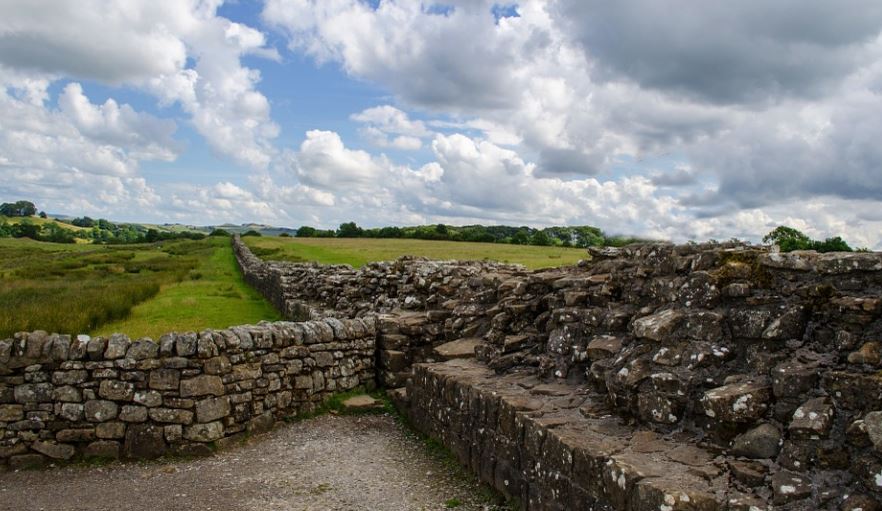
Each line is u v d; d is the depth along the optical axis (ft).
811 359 16.10
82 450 26.37
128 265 143.23
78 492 23.07
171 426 26.68
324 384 33.42
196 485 23.43
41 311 55.06
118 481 24.09
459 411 25.25
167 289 93.30
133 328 54.44
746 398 15.92
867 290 16.19
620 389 19.77
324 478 23.90
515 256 118.52
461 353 31.24
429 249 159.33
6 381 26.04
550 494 18.38
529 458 19.69
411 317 38.73
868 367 14.53
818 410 14.32
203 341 27.55
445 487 22.81
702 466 15.37
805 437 14.23
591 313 24.52
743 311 18.33
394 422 31.40
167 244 295.28
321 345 33.35
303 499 21.88
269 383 30.19
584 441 17.67
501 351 28.22
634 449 16.89
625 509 15.08
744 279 19.07
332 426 30.71
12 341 26.27
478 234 251.80
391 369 35.83
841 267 16.63
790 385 15.43
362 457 26.30
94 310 57.21
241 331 29.60
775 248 21.38
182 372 27.09
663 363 19.11
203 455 26.78
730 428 16.30
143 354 26.89
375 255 137.39
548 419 19.80
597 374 21.57
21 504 22.02
